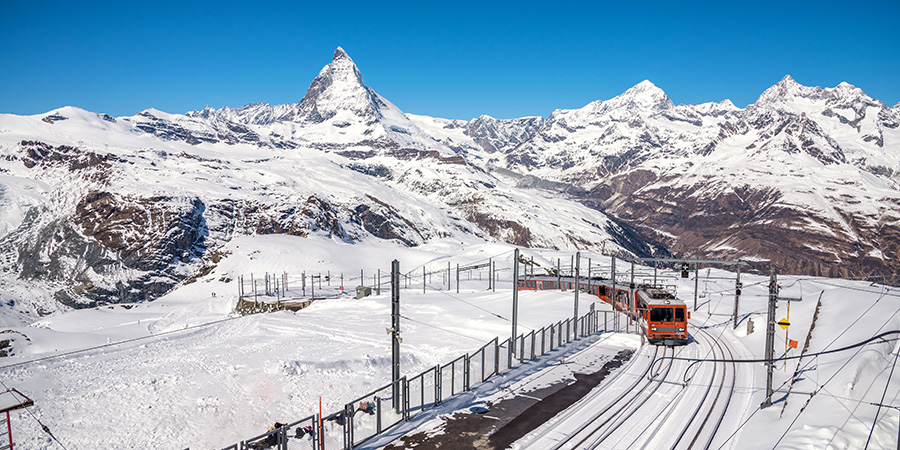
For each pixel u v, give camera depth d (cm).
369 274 18162
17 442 2711
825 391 2808
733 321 5544
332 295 12381
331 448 2575
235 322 6969
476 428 2723
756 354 4153
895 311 3919
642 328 4791
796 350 4028
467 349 4753
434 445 2542
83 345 7112
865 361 3036
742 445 2431
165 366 4106
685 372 3594
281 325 6619
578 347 4472
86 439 2794
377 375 4022
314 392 3603
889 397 2755
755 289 9062
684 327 4403
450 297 9219
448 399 3173
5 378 3728
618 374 3600
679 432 2583
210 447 2767
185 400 3341
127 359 4466
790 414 2664
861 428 2345
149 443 2781
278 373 3881
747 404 2966
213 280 17100
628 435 2562
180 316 12206
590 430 2633
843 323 4162
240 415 3186
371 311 8281
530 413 2906
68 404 3238
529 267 18338
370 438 2638
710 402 2988
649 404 2983
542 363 3947
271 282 16450
